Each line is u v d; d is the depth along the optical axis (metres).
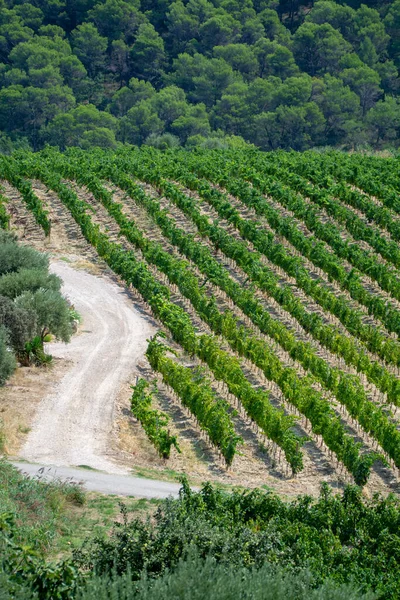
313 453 47.19
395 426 45.50
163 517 28.44
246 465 45.22
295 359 56.97
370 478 44.72
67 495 36.50
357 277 67.12
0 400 48.28
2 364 49.41
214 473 43.72
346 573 29.55
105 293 69.38
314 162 102.50
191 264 73.62
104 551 26.42
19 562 23.80
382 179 92.94
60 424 46.56
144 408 46.50
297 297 66.31
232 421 50.19
